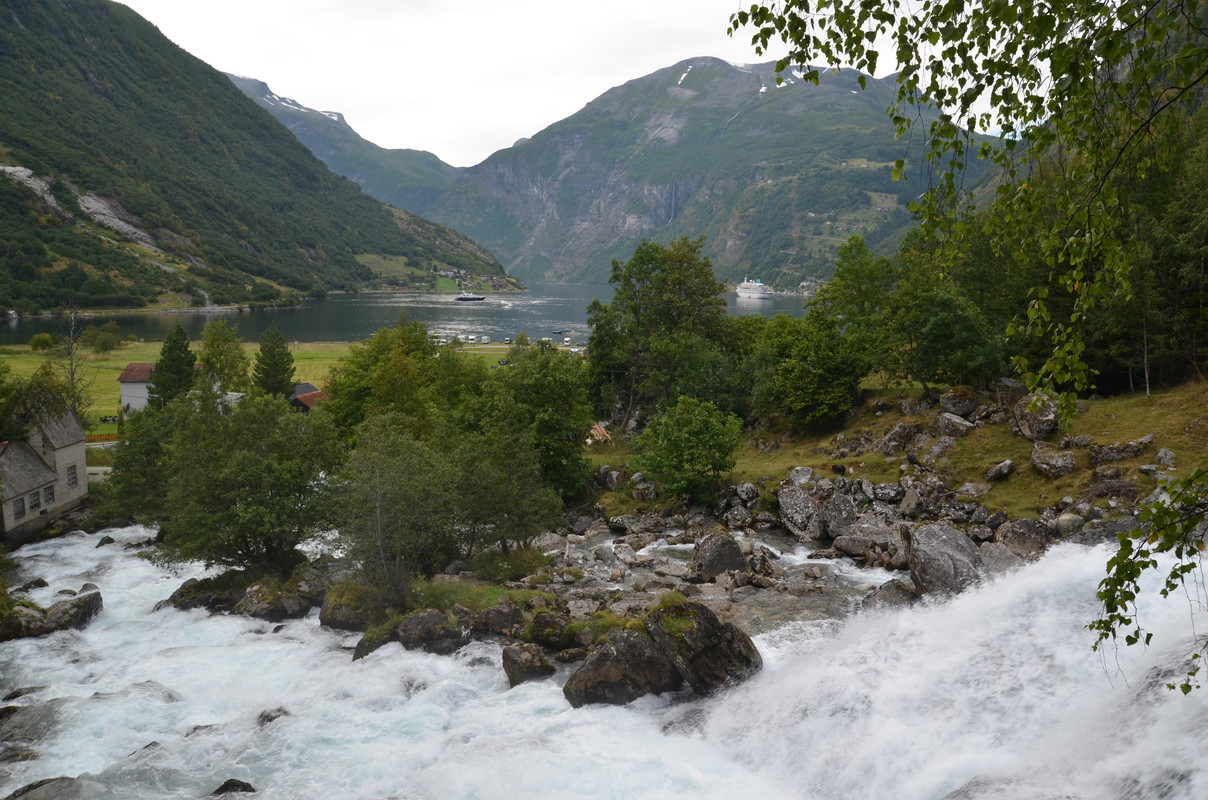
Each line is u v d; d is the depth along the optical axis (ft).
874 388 257.96
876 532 168.04
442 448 192.65
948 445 197.47
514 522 164.25
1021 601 84.33
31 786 80.53
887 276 296.30
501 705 96.89
